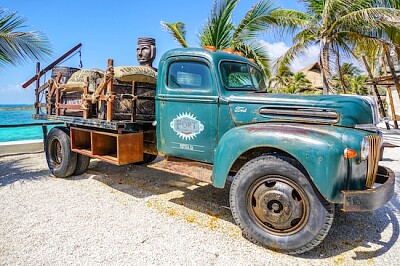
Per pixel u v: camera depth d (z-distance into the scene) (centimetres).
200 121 369
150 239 308
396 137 1176
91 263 264
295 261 276
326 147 266
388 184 285
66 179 519
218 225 347
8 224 337
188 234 322
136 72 423
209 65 361
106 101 420
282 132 290
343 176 268
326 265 270
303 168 280
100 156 450
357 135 282
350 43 1138
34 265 260
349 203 259
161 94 399
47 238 306
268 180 296
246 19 959
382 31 1027
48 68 573
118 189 466
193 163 386
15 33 538
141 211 380
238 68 394
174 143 394
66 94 509
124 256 276
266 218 295
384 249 298
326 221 270
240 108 342
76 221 346
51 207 387
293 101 319
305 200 277
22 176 538
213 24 960
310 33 1154
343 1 1008
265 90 443
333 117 300
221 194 453
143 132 444
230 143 316
